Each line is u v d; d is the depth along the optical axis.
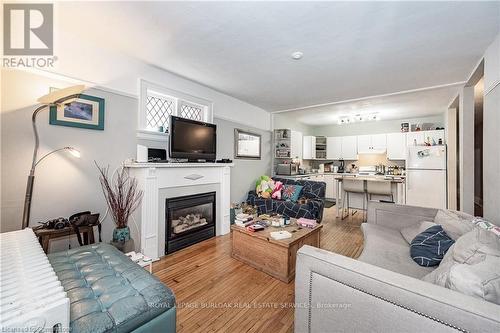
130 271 1.36
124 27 1.98
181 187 2.86
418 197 4.28
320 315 1.01
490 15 1.71
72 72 2.12
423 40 2.09
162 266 2.37
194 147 3.11
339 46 2.23
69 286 1.16
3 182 1.78
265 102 4.38
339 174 6.37
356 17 1.77
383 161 6.19
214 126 3.44
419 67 2.68
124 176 2.53
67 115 2.09
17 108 1.84
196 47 2.30
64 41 2.06
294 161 5.81
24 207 1.76
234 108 4.14
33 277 1.00
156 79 2.82
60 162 2.07
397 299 0.80
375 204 2.48
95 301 1.06
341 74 2.92
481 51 2.27
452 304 0.71
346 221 4.27
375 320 0.85
